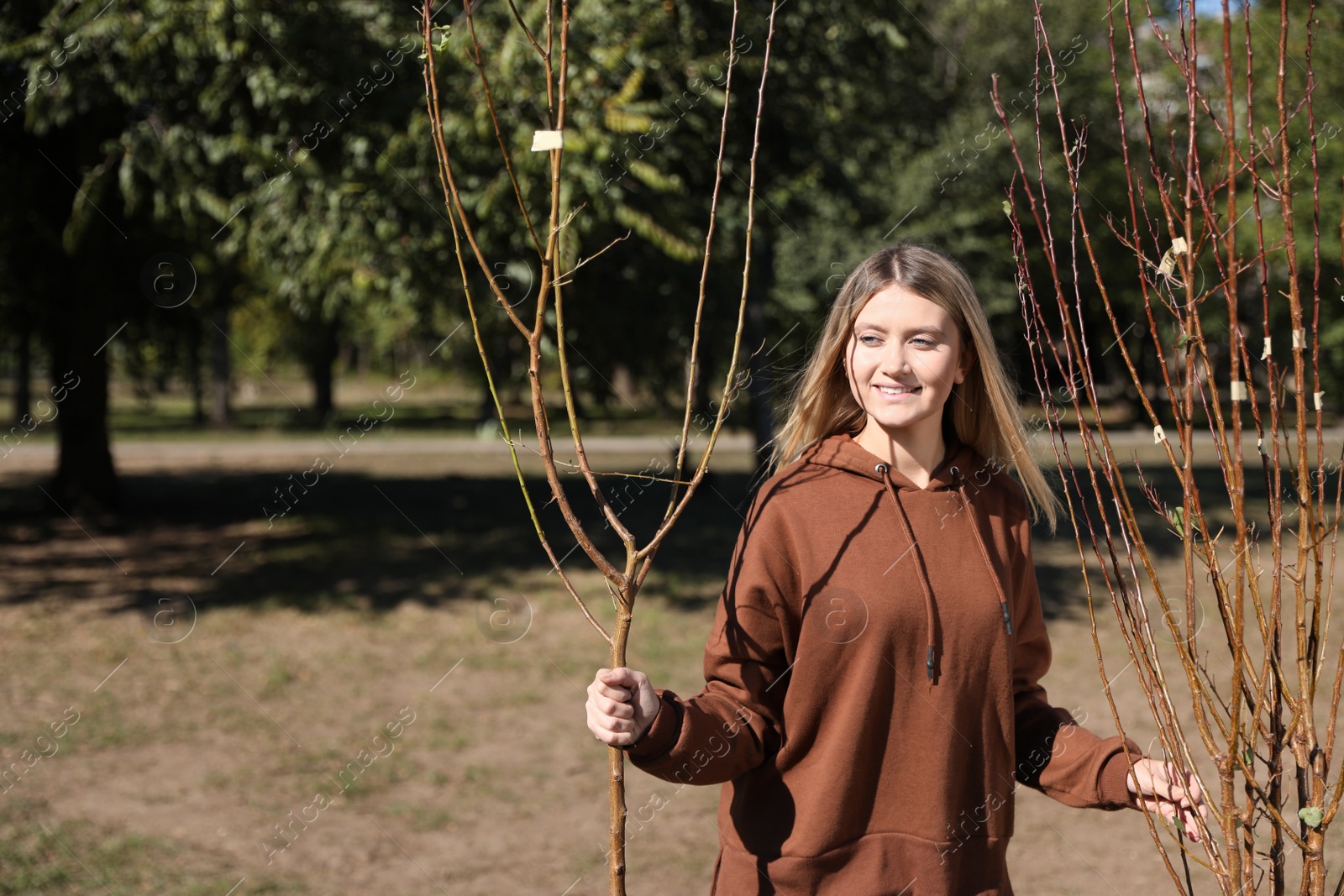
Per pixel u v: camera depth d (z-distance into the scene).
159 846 3.95
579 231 6.08
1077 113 10.30
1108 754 1.57
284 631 7.48
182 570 9.66
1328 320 8.24
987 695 1.53
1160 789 1.51
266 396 40.44
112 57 7.84
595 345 8.07
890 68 11.72
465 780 4.68
